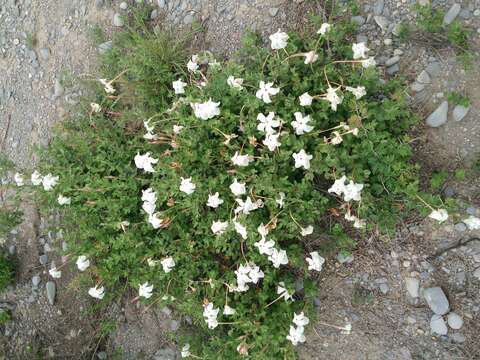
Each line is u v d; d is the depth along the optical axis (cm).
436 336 82
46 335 120
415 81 80
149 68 93
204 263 87
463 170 77
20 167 120
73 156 97
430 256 82
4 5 122
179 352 102
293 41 82
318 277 88
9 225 112
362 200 75
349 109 76
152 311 104
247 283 88
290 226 77
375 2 83
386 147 75
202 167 82
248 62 88
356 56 72
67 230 106
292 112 76
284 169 78
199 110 75
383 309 85
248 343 82
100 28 106
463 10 77
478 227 71
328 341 89
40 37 116
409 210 82
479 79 76
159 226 82
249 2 91
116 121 98
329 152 72
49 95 114
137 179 88
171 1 99
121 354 109
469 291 80
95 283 105
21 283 123
